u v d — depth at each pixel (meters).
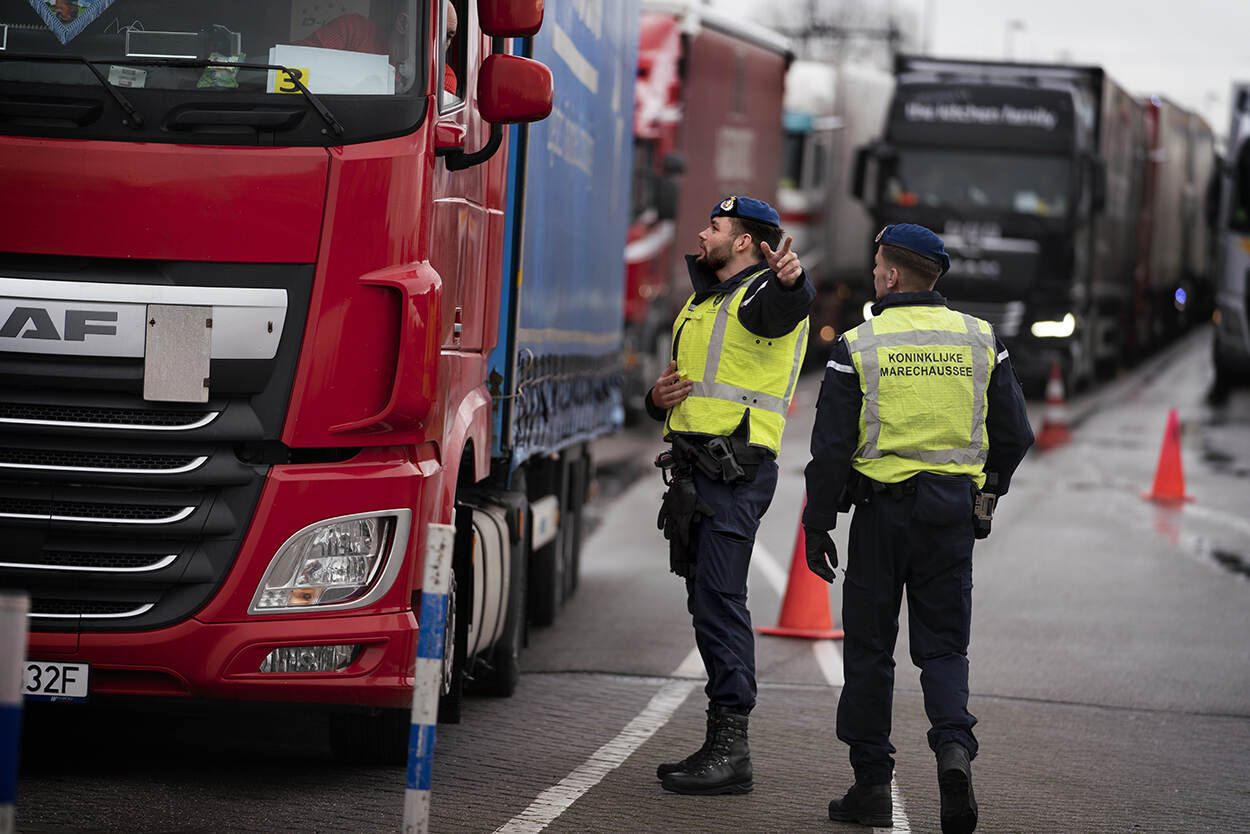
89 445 16.98
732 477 18.86
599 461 60.22
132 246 16.91
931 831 17.53
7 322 16.91
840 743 21.78
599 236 32.19
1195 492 53.22
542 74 18.58
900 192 76.44
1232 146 84.94
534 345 25.12
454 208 19.14
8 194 16.92
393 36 17.66
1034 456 62.09
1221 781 20.50
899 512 17.33
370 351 17.08
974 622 31.75
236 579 16.97
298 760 19.53
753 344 19.05
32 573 17.00
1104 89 80.44
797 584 30.41
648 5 65.88
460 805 17.56
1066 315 76.19
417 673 13.06
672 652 28.19
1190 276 137.50
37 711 21.45
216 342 16.84
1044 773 20.52
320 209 16.98
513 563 24.02
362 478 17.25
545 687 24.95
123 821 16.25
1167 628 31.58
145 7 17.42
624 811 17.66
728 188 73.94
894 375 17.30
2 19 17.33
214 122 17.02
